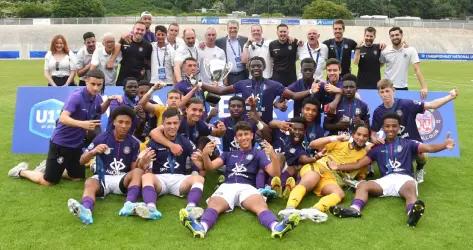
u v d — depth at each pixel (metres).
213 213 5.14
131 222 5.15
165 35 9.04
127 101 6.90
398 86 8.88
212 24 56.56
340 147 6.50
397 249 4.51
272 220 4.97
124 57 8.89
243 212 5.50
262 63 7.11
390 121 6.08
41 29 53.16
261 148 6.06
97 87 6.39
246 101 6.89
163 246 4.54
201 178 5.91
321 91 7.29
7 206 5.59
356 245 4.59
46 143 8.39
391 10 82.62
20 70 26.36
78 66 9.43
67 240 4.66
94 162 6.44
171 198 5.98
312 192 6.21
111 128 6.04
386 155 6.14
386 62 8.98
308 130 6.83
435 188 6.50
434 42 54.97
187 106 6.61
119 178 5.99
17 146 8.37
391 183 5.92
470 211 5.59
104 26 55.56
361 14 81.62
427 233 4.91
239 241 4.67
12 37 50.41
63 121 6.14
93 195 5.57
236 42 9.57
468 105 13.81
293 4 81.75
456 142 8.30
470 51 53.25
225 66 8.69
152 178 5.74
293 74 9.20
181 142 6.12
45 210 5.48
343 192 5.92
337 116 7.05
